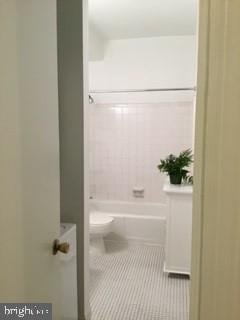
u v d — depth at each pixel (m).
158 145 3.67
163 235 3.37
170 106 3.60
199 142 0.62
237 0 0.57
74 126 1.84
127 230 3.45
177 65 3.54
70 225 1.70
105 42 3.68
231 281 0.62
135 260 2.95
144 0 2.53
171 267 2.56
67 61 1.81
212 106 0.60
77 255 1.86
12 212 0.85
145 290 2.35
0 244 0.80
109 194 3.85
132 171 3.77
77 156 1.84
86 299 1.91
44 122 1.05
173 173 2.69
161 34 3.47
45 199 1.07
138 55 3.63
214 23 0.59
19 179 0.89
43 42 1.02
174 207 2.50
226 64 0.59
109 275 2.61
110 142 3.80
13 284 0.87
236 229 0.61
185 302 2.18
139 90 3.37
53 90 1.11
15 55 0.85
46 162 1.07
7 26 0.80
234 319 0.63
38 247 1.02
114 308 2.10
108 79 3.72
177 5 2.63
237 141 0.59
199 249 0.64
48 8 1.05
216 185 0.61
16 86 0.86
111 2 2.56
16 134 0.86
